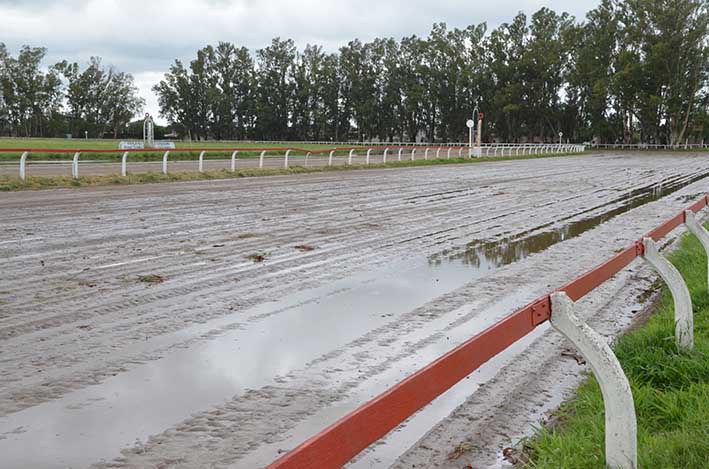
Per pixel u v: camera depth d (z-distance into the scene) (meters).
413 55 108.19
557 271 9.13
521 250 10.77
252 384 4.85
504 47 100.75
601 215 15.59
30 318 6.45
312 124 114.19
